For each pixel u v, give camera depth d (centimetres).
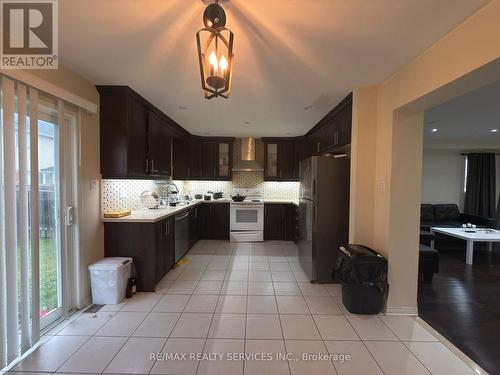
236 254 466
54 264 247
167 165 418
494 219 557
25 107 193
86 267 274
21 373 179
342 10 155
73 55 215
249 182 621
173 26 175
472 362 197
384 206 271
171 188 507
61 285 238
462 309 279
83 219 268
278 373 182
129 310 265
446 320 256
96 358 194
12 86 183
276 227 571
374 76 255
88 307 270
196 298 293
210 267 396
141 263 308
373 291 259
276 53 209
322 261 340
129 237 307
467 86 189
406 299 265
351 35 183
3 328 181
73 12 160
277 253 474
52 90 213
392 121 255
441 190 674
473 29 161
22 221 193
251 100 326
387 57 216
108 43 196
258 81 265
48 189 240
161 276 335
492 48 149
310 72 245
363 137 287
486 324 250
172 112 384
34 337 203
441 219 622
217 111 377
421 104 234
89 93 273
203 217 570
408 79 228
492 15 148
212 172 584
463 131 517
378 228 283
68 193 254
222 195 607
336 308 274
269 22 168
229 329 233
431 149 657
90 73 251
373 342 218
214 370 184
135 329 232
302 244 392
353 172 296
